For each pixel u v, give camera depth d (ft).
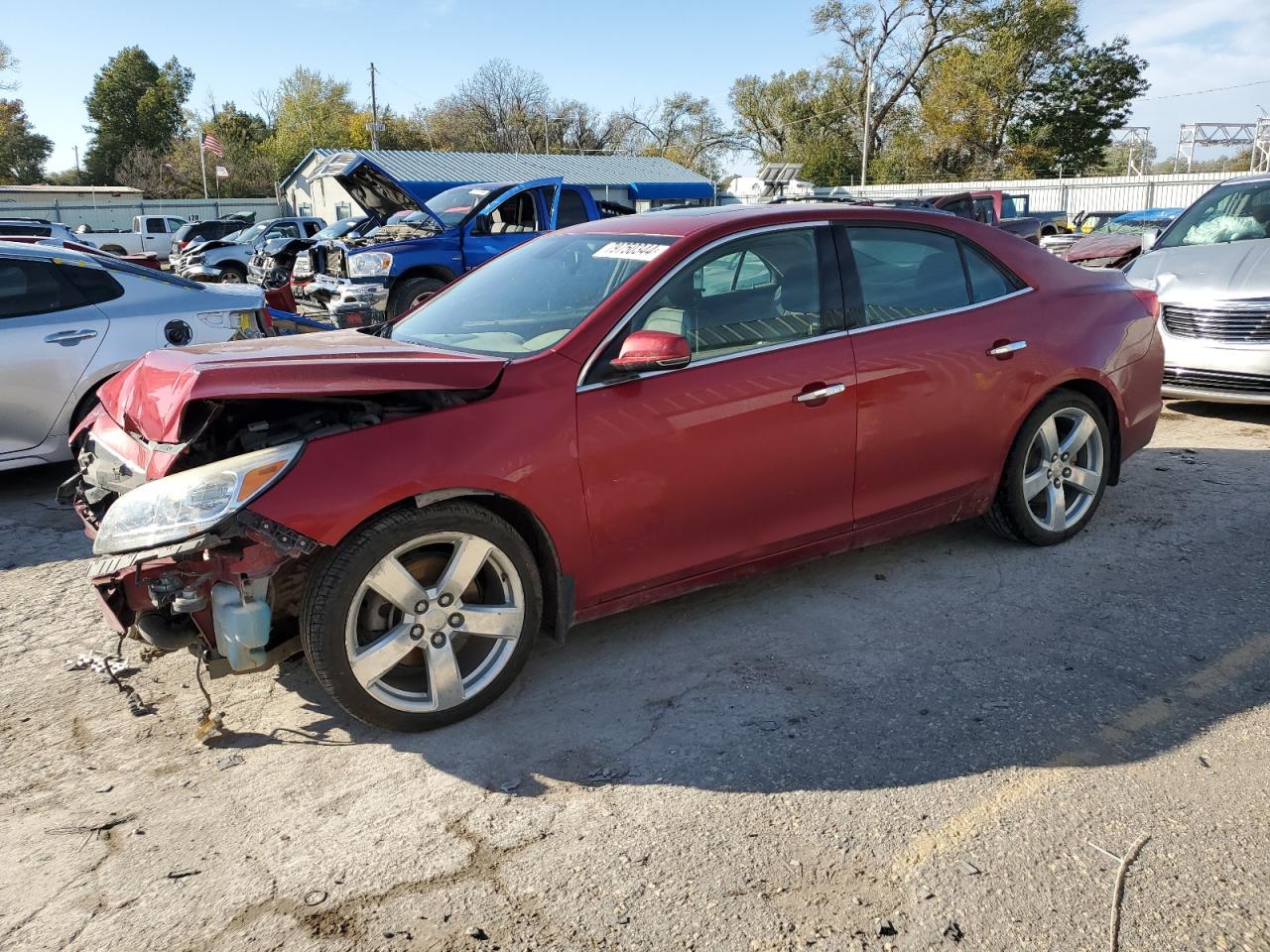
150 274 21.17
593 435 10.41
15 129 243.81
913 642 11.85
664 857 8.08
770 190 77.10
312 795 9.12
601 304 10.94
